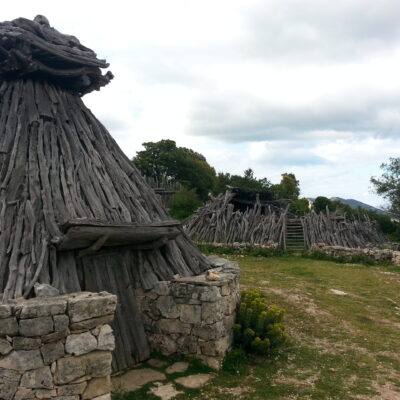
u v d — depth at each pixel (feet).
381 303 39.32
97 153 28.09
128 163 31.12
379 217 107.45
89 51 30.81
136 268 25.05
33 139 25.55
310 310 35.32
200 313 23.09
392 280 50.47
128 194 27.48
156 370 22.31
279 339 25.21
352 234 78.13
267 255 67.00
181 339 23.70
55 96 28.99
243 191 90.89
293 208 110.52
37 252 20.27
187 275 26.96
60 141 26.63
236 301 27.14
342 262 64.13
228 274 26.78
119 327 22.71
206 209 84.12
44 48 26.16
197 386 20.63
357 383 22.07
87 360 16.52
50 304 15.76
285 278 48.52
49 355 15.71
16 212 21.80
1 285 18.85
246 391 20.44
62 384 15.88
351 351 27.04
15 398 15.30
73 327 16.26
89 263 22.34
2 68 27.55
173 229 26.21
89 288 21.74
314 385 21.58
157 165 150.51
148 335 24.72
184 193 113.09
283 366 24.04
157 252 26.66
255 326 25.53
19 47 26.32
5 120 26.45
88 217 22.97
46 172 23.88
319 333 30.35
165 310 24.23
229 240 75.41
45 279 19.47
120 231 22.04
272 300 37.42
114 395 19.20
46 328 15.58
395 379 22.84
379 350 27.37
